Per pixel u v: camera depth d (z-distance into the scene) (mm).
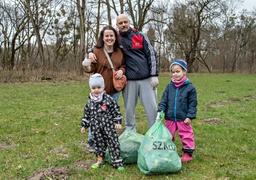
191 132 4441
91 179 3768
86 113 4230
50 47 45656
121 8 26453
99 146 4160
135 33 4773
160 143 3887
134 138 4336
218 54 54531
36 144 5352
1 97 11750
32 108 9320
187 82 4426
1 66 25438
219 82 23453
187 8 38406
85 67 4469
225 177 3857
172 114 4461
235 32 51469
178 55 46375
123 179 3764
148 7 30141
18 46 35406
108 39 4488
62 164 4297
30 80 19688
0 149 5043
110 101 4160
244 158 4648
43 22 35406
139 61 4734
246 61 54281
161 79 26922
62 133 6191
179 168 3877
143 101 4836
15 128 6531
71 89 15406
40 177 3717
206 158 4633
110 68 4598
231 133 6309
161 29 43438
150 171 3770
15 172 3973
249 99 12352
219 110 9367
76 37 39656
